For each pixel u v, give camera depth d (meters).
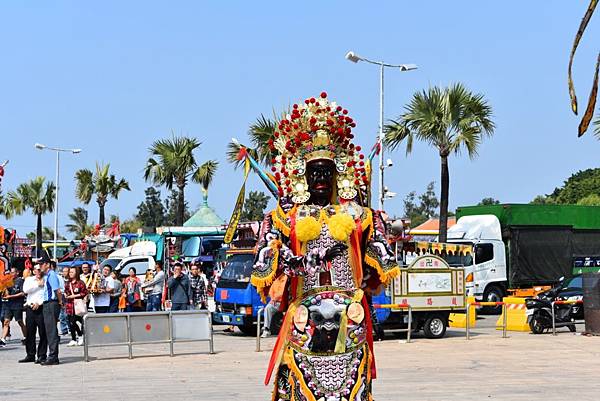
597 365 13.67
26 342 14.91
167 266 26.06
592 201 61.28
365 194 6.78
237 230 21.30
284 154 6.60
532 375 12.37
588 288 19.41
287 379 6.37
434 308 18.53
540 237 30.08
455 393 10.55
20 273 22.05
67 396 10.67
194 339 15.68
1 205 55.12
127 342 15.09
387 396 10.30
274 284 6.36
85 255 35.72
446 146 30.14
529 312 20.30
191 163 40.41
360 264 6.38
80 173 51.69
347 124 6.63
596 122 24.34
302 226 6.24
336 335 6.18
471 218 30.22
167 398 10.37
